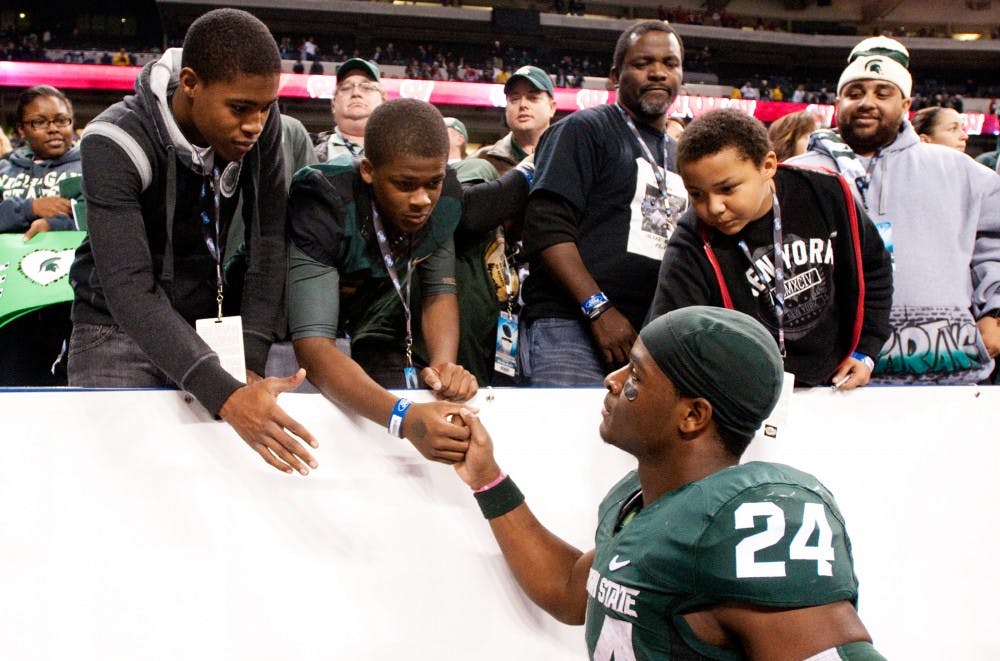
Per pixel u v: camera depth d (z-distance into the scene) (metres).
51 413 1.67
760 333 1.33
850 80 2.66
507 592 1.85
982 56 22.38
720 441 1.35
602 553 1.40
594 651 1.37
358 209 1.95
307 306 1.87
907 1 24.12
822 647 1.13
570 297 2.34
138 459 1.70
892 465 2.06
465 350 2.37
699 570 1.21
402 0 21.81
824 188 2.04
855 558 2.03
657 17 23.53
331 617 1.77
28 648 1.64
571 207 2.36
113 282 1.62
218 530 1.73
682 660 1.25
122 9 21.03
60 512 1.66
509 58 21.28
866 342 2.11
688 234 2.05
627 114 2.51
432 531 1.83
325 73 17.73
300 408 1.79
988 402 2.11
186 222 1.81
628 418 1.37
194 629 1.71
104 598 1.67
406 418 1.72
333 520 1.79
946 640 2.05
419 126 1.84
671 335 1.33
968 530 2.08
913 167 2.58
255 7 19.36
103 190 1.63
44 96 3.58
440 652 1.82
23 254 2.76
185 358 1.61
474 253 2.39
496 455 1.87
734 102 18.09
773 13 24.50
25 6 20.80
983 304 2.61
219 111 1.62
